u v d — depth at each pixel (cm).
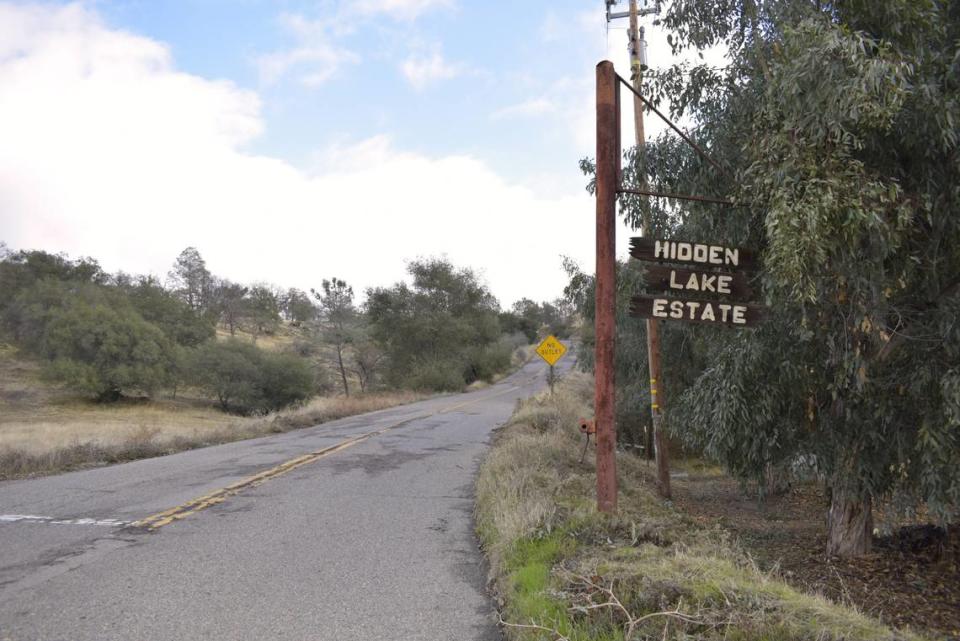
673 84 972
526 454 1207
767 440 894
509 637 462
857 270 685
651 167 1062
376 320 6612
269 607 521
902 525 1081
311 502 954
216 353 6069
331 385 7762
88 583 572
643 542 622
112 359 5788
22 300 6975
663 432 1488
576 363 2561
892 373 805
